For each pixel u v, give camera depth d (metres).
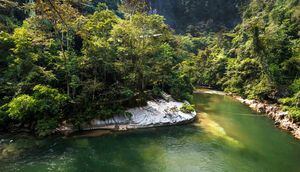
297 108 43.50
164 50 59.84
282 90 53.91
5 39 37.19
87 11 65.19
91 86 37.41
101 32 46.56
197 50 122.94
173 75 56.94
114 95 40.31
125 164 27.09
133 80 44.78
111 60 42.59
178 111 43.00
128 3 69.38
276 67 57.59
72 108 36.38
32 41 38.28
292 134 38.09
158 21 56.88
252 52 67.00
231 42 103.44
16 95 33.88
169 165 27.50
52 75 35.72
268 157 30.19
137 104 41.69
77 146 30.47
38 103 32.34
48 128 32.34
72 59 38.47
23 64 35.69
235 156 30.22
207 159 29.25
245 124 42.47
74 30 41.28
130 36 46.28
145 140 33.72
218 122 42.84
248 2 140.75
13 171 24.17
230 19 152.88
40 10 38.25
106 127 36.31
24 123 33.62
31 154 27.67
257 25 70.88
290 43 62.06
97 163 26.91
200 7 160.00
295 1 79.44
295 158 30.08
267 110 50.19
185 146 32.44
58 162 26.41
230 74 78.69
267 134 37.84
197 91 78.44
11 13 50.16
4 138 30.78
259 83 61.56
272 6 96.50
